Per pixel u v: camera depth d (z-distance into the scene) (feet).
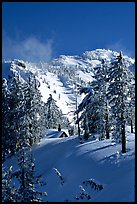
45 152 188.34
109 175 131.54
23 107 197.67
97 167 141.49
